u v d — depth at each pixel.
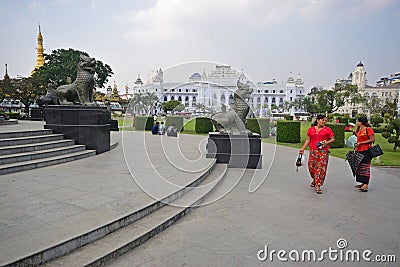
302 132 20.66
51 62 29.66
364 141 5.67
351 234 3.71
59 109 8.21
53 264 2.58
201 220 4.07
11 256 2.43
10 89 27.42
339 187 6.03
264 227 3.87
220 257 3.06
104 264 2.78
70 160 6.96
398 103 57.38
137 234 3.29
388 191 5.75
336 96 41.47
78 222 3.22
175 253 3.11
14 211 3.50
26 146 6.50
